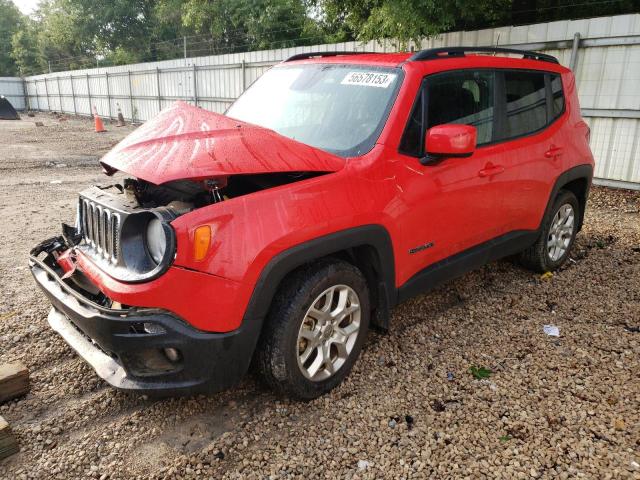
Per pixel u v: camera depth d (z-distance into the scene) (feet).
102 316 7.93
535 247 15.44
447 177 11.16
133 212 8.26
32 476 7.91
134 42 129.29
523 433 8.94
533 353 11.53
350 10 37.86
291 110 12.01
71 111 108.06
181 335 7.91
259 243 8.21
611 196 26.71
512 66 13.58
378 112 10.68
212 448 8.49
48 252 10.82
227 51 91.76
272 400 9.76
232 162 8.48
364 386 10.20
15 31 191.11
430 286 11.69
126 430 8.94
